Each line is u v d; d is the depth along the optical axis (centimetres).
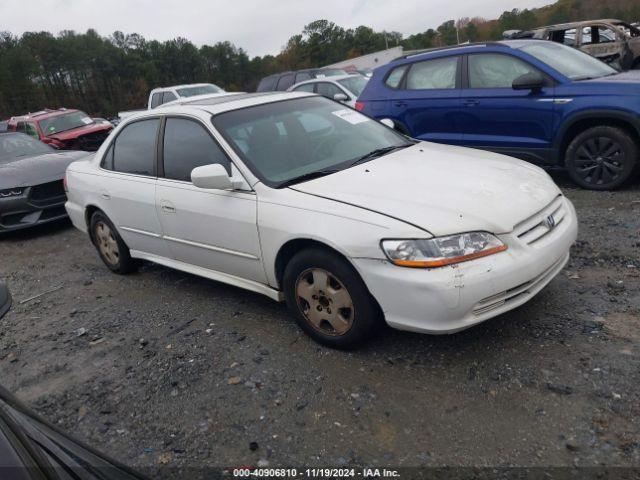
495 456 248
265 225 356
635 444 243
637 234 471
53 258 667
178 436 291
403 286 294
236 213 374
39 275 605
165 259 474
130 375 356
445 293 285
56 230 813
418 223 298
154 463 273
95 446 292
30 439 142
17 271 632
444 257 289
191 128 424
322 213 329
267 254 363
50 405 336
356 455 260
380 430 273
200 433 290
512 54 652
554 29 1356
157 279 527
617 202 565
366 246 304
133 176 472
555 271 337
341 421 283
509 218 312
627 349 308
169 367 358
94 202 521
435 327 294
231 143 391
